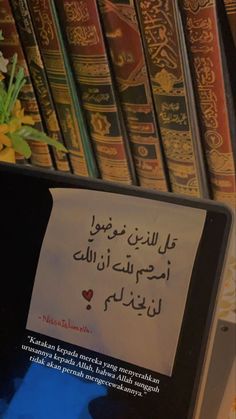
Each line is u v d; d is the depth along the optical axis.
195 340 0.42
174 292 0.43
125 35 0.54
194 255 0.42
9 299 0.48
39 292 0.47
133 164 0.63
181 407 0.43
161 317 0.43
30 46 0.59
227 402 0.50
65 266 0.46
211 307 0.42
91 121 0.61
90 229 0.45
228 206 0.41
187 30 0.52
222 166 0.59
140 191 0.43
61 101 0.61
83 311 0.46
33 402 0.48
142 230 0.43
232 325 0.53
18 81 0.59
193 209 0.42
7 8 0.57
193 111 0.56
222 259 0.41
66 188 0.46
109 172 0.64
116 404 0.45
